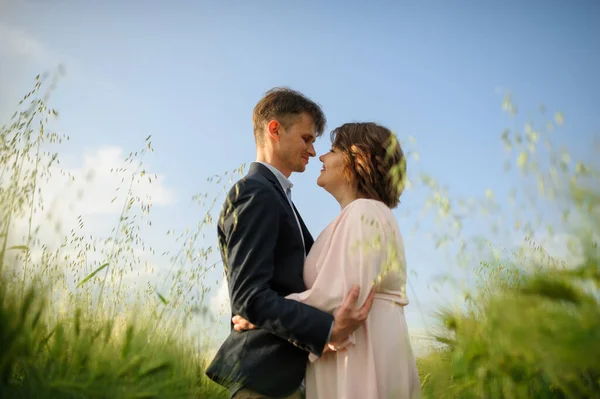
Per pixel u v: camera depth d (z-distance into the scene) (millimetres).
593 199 1195
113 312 2188
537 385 1461
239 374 2145
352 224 2264
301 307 2098
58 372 1571
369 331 2164
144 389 1691
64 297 2119
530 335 1184
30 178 1963
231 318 2385
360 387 2102
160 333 2188
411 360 2213
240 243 2188
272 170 2504
